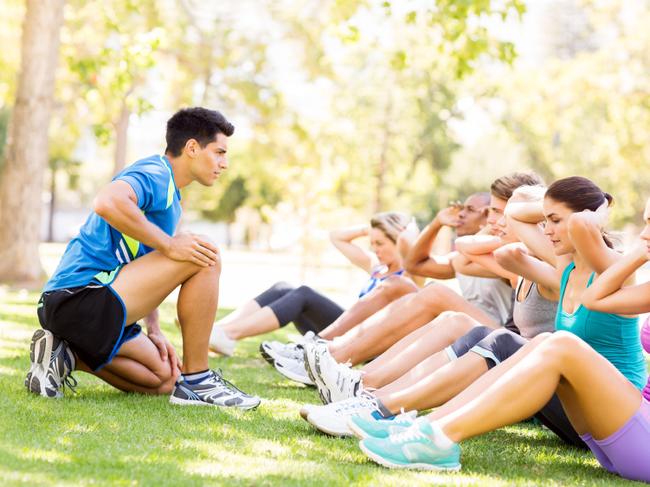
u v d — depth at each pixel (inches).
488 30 549.3
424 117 1705.2
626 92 1411.2
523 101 1723.7
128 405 170.4
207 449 133.5
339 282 934.4
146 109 619.2
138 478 112.4
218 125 180.4
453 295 197.0
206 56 968.3
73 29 746.8
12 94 810.2
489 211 207.0
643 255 129.9
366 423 133.6
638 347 144.3
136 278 169.0
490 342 148.0
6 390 176.4
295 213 934.4
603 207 147.4
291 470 122.0
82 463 118.8
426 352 168.2
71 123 967.0
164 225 178.5
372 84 1678.2
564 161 1893.5
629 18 1423.5
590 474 133.4
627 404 126.1
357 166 1652.3
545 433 171.8
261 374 238.1
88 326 167.9
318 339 230.2
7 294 504.7
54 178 2294.5
